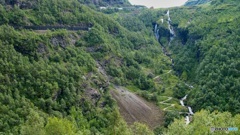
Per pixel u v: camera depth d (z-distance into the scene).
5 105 152.25
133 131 140.88
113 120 139.50
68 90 184.12
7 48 179.25
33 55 192.38
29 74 173.00
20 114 150.75
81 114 179.75
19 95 161.00
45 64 190.12
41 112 158.12
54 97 176.12
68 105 179.50
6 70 167.25
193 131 120.19
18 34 195.75
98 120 182.88
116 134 131.88
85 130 156.88
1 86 157.50
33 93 167.75
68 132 124.44
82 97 192.00
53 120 121.88
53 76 185.25
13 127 141.88
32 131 111.94
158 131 183.62
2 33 186.50
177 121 130.50
